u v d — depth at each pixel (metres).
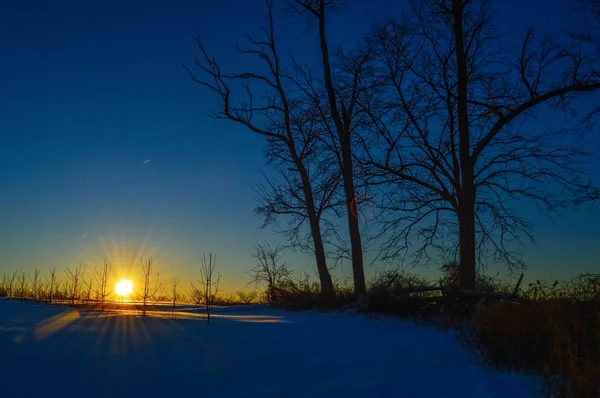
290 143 24.25
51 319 9.84
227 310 18.62
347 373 7.37
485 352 8.41
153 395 5.75
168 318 11.20
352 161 22.56
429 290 15.93
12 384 5.55
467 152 20.48
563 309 8.47
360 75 22.05
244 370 7.04
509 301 10.04
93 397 5.48
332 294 18.92
